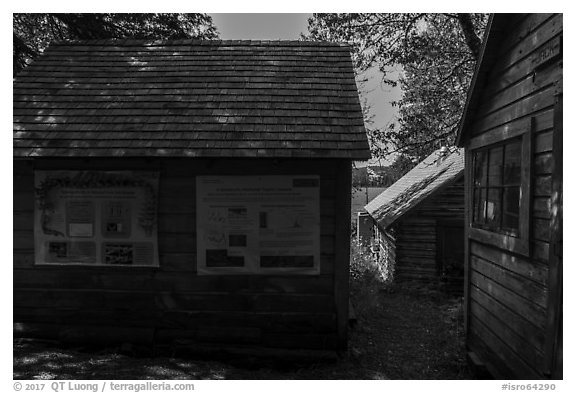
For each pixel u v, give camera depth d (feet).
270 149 18.65
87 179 19.93
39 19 38.75
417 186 52.24
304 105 21.24
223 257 19.83
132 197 19.89
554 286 13.00
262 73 23.59
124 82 23.06
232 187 19.72
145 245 19.95
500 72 18.33
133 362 18.67
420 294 41.01
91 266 20.07
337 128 19.86
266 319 19.81
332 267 19.77
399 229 44.29
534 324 14.74
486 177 19.97
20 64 35.32
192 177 19.84
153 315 20.04
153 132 19.72
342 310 19.66
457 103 46.11
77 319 20.22
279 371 19.17
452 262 43.21
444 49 47.57
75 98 21.91
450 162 52.90
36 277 20.29
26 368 17.20
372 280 42.78
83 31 38.17
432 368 21.29
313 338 19.74
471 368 20.62
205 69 23.95
